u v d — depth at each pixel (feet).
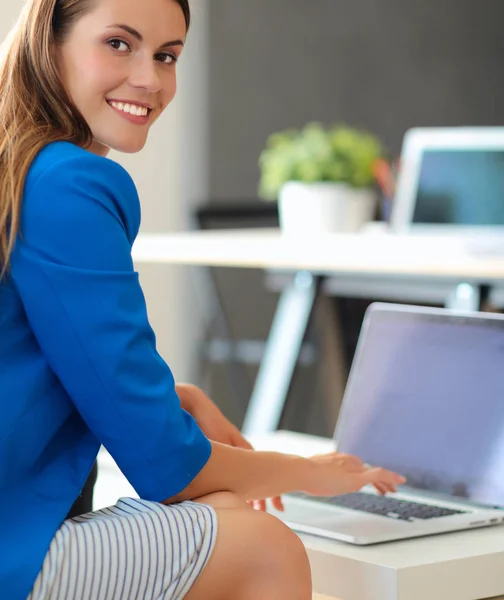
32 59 4.63
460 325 6.59
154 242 11.47
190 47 16.02
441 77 18.02
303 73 17.07
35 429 4.18
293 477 4.91
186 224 16.05
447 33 18.03
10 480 4.12
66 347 4.12
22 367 4.20
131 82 4.68
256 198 16.80
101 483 7.16
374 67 17.56
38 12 4.65
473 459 6.20
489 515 5.66
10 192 4.16
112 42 4.66
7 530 4.00
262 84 16.78
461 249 10.46
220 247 10.82
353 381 7.00
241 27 16.51
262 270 16.62
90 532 4.08
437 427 6.45
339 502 6.05
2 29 12.05
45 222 4.13
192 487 4.46
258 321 16.63
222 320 15.35
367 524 5.47
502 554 5.09
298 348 11.91
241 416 16.19
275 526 4.32
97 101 4.69
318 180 12.33
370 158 12.74
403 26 17.74
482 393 6.32
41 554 3.95
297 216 12.36
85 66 4.63
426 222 12.11
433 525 5.43
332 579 5.00
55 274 4.09
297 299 11.98
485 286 10.12
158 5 4.66
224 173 16.47
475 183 11.84
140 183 15.46
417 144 12.31
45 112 4.64
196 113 16.12
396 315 6.95
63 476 4.27
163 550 4.14
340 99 17.37
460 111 18.19
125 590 4.09
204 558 4.19
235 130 16.53
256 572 4.24
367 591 4.84
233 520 4.29
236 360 15.40
